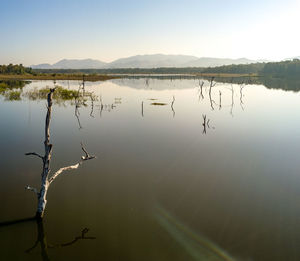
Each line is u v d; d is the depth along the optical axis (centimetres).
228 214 1113
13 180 1370
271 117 3322
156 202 1201
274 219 1084
